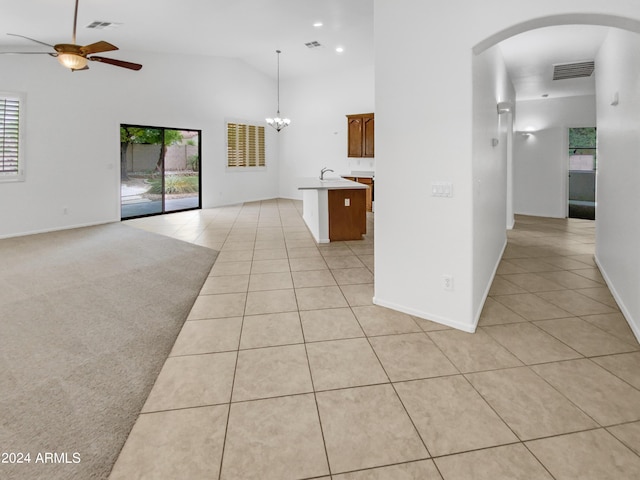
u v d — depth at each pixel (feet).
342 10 19.40
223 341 8.70
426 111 9.12
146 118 25.95
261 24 21.15
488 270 12.00
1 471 4.99
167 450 5.42
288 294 11.71
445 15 8.52
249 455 5.33
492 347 8.27
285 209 30.71
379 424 5.92
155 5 17.17
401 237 10.02
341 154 33.19
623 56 10.53
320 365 7.64
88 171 23.29
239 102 32.55
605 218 13.03
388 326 9.38
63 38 19.71
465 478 4.91
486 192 11.01
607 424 5.84
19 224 20.68
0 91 19.44
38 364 7.73
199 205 30.71
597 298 11.21
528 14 7.41
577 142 30.07
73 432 5.76
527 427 5.81
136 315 10.21
